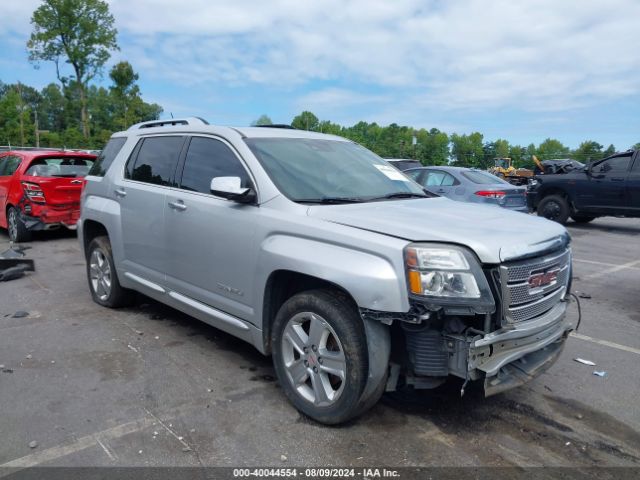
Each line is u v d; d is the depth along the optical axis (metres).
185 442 3.17
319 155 4.41
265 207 3.76
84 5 58.47
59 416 3.44
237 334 4.05
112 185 5.45
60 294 6.39
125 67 60.97
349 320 3.18
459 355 2.94
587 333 5.45
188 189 4.48
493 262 2.95
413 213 3.58
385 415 3.55
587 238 12.52
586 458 3.14
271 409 3.59
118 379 4.01
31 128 74.31
